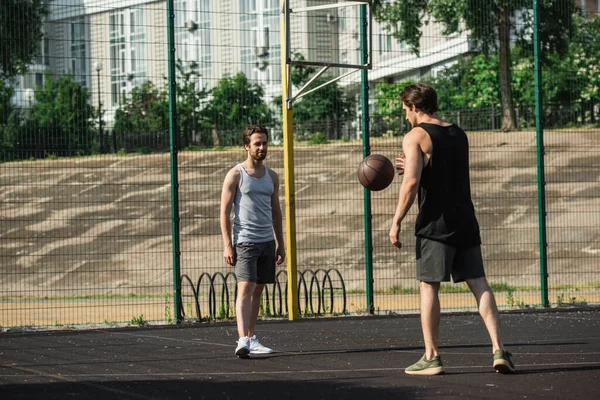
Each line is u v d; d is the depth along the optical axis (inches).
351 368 288.8
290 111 493.4
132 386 257.9
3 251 893.8
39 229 927.0
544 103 711.7
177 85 555.2
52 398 238.4
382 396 231.9
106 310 636.1
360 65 498.9
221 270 828.0
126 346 363.6
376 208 919.7
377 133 799.7
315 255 853.8
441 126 273.7
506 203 927.7
